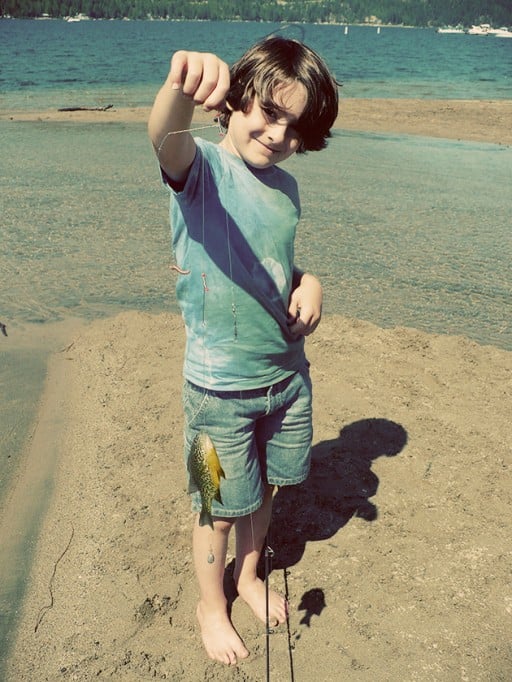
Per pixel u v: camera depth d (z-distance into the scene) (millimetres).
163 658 3053
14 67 46531
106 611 3283
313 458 4422
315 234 9555
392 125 21047
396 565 3561
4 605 3330
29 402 5133
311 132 2670
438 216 10703
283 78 2494
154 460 4418
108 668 3000
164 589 3404
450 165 15000
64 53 66938
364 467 4344
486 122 21859
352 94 31750
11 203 10727
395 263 8477
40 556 3639
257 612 3248
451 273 8195
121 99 27812
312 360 5746
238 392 2830
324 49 96438
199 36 134500
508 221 10508
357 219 10383
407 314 6977
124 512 3936
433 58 78125
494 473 4309
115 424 4832
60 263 8172
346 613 3273
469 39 185125
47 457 4484
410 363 5750
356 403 5082
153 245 8922
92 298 7184
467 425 4828
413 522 3873
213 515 2945
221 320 2775
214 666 3016
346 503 4020
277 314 2826
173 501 4020
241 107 2600
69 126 19438
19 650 3088
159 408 5023
